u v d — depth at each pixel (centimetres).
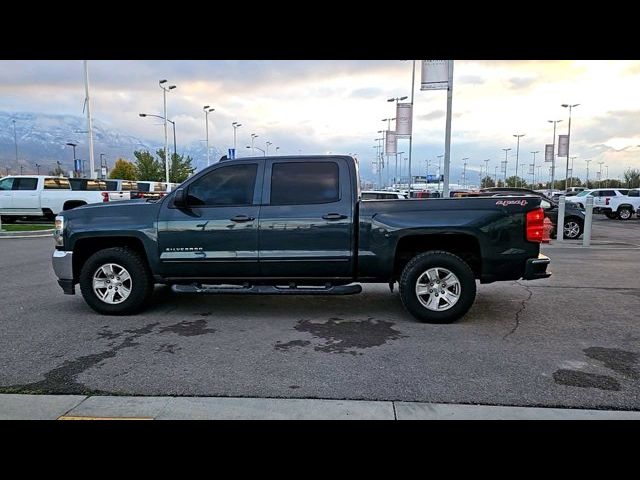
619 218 2747
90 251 611
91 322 556
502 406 342
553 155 5666
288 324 549
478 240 535
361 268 552
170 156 5647
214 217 557
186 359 435
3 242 1376
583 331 516
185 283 578
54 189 1994
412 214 539
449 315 541
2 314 591
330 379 388
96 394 363
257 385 377
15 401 353
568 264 991
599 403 346
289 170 562
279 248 552
